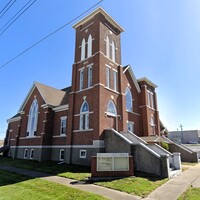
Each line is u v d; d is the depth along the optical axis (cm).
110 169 1203
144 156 1394
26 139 2677
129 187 952
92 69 2047
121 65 2333
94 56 2053
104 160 1219
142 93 2800
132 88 2681
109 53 2217
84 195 823
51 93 2795
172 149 2542
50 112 2462
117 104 2108
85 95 2009
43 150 2273
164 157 1275
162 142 2327
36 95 2741
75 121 2025
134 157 1453
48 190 916
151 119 2841
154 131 2848
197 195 835
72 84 2205
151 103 2977
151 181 1107
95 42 2114
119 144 1609
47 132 2364
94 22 2217
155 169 1302
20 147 2767
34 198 791
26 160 2330
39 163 2003
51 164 1889
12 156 2914
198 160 2391
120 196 818
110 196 816
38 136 2433
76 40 2406
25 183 1070
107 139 1731
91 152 1747
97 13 2200
